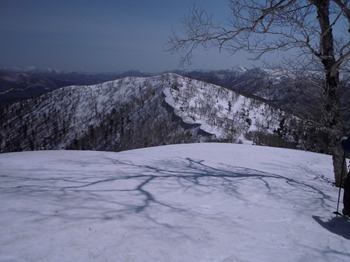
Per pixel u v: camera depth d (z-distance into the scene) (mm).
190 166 9820
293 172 11469
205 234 3850
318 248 3893
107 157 10523
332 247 3988
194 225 4125
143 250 3211
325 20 8094
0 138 185625
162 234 3658
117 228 3676
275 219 4898
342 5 7090
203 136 117625
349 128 8984
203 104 150625
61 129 185500
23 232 3332
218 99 157000
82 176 6723
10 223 3531
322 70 8773
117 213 4211
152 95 180750
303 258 3529
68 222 3707
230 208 5254
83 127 185125
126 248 3213
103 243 3275
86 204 4504
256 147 18406
